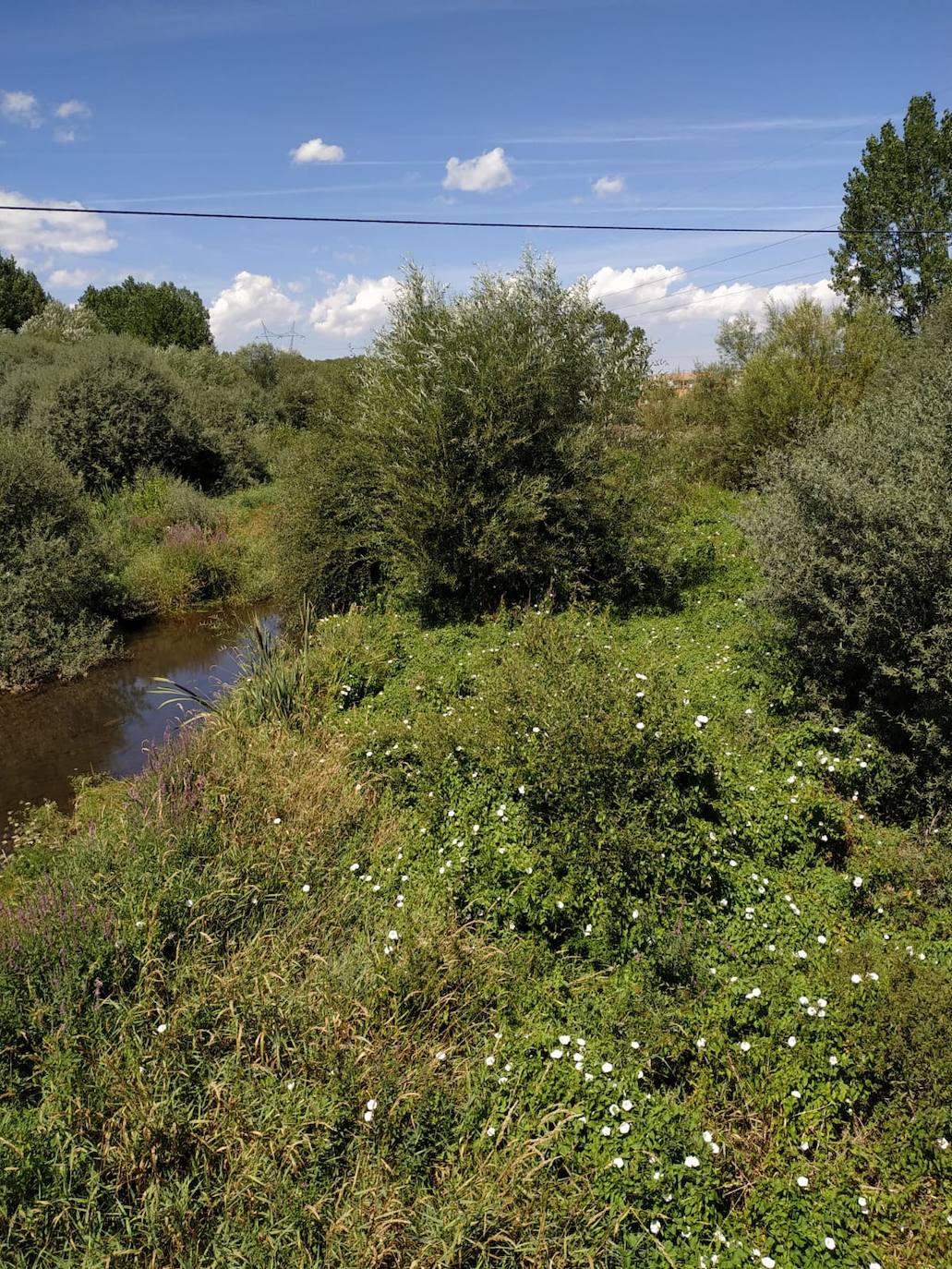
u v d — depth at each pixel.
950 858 4.66
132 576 13.60
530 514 8.90
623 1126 3.01
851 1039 3.38
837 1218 2.83
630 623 8.78
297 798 5.44
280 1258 2.72
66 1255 2.69
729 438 18.11
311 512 10.76
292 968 3.99
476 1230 2.79
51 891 4.36
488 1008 3.81
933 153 23.38
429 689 6.89
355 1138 3.09
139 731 8.73
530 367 9.17
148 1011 3.64
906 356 15.97
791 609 6.05
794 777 4.98
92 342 20.36
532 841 4.48
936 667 5.14
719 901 4.28
